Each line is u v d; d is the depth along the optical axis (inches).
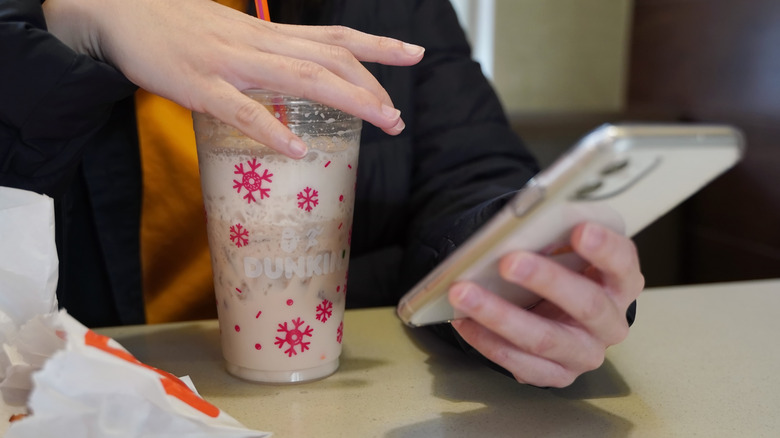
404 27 32.0
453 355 22.8
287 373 20.6
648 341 24.0
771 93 53.6
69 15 21.7
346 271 21.2
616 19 70.1
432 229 26.8
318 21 29.2
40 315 18.1
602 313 17.4
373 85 19.9
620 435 18.5
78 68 20.9
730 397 20.4
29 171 22.1
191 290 30.6
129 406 16.5
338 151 19.8
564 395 20.4
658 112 63.3
